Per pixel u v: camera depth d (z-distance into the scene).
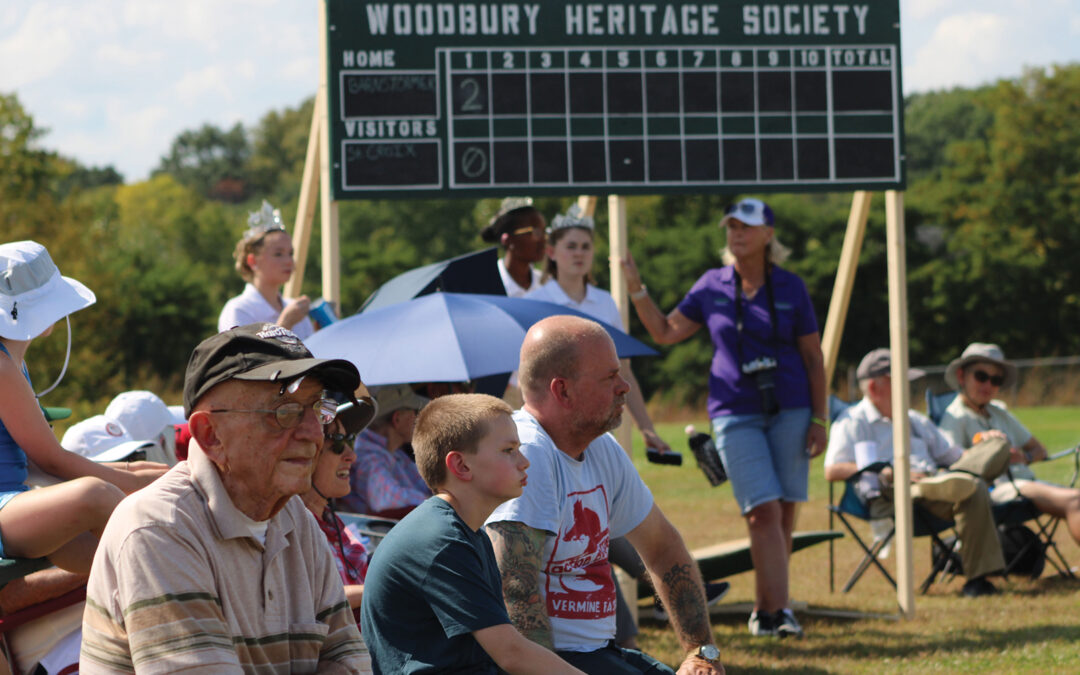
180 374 50.62
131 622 3.43
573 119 9.72
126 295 49.69
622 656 5.28
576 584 5.20
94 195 102.75
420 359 7.10
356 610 5.02
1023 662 8.02
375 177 9.45
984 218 57.03
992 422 12.37
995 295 53.72
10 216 43.03
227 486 3.59
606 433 5.52
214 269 74.88
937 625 9.39
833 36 9.98
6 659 4.89
